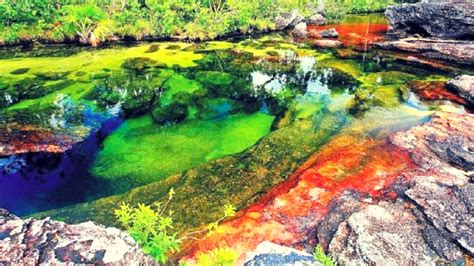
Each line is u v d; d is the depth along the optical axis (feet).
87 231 12.86
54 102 42.24
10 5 69.05
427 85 48.21
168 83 49.24
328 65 58.13
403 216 22.17
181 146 34.53
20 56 59.57
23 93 44.29
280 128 37.06
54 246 11.82
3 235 12.15
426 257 19.29
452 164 29.45
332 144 33.01
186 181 28.76
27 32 66.90
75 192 28.37
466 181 25.79
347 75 53.26
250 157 31.86
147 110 41.37
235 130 37.42
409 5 72.74
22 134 34.63
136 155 33.04
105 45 67.46
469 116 36.96
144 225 15.66
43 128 35.94
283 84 49.78
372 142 32.96
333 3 106.11
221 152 33.50
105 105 42.11
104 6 76.48
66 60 57.82
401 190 25.57
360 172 28.48
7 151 31.99
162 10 73.82
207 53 63.62
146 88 47.19
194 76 52.13
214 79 51.13
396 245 19.77
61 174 30.30
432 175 27.14
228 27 78.59
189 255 20.90
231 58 61.26
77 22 67.51
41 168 30.83
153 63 57.21
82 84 47.93
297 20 88.07
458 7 65.92
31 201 27.27
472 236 20.29
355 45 70.13
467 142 31.53
